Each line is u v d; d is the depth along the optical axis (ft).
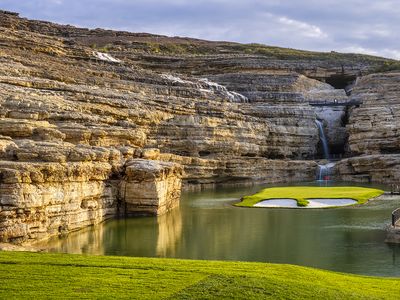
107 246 132.77
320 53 562.66
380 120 355.56
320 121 390.83
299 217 176.14
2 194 127.65
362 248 129.90
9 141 152.05
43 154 148.66
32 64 271.90
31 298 74.02
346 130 376.27
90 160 162.71
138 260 97.60
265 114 360.48
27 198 130.93
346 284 88.02
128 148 193.98
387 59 532.73
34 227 134.62
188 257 121.49
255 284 80.69
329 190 246.68
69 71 285.02
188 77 380.58
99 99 253.24
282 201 213.25
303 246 132.98
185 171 288.51
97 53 350.64
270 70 456.45
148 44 542.16
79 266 90.63
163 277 84.64
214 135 310.86
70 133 185.26
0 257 95.45
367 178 324.39
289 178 336.70
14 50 290.76
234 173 311.88
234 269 91.91
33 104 194.39
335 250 128.06
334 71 470.39
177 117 300.81
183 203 220.64
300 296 77.25
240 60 463.42
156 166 183.01
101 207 168.35
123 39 570.87
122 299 74.28
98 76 301.02
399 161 313.12
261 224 164.25
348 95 426.51
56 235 144.87
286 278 87.10
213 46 584.40
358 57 545.03
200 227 159.74
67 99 235.81
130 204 180.14
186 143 298.76
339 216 176.35
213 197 245.86
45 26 515.91
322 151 387.55
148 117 280.51
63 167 145.18
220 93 361.71
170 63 459.73
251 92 388.98
